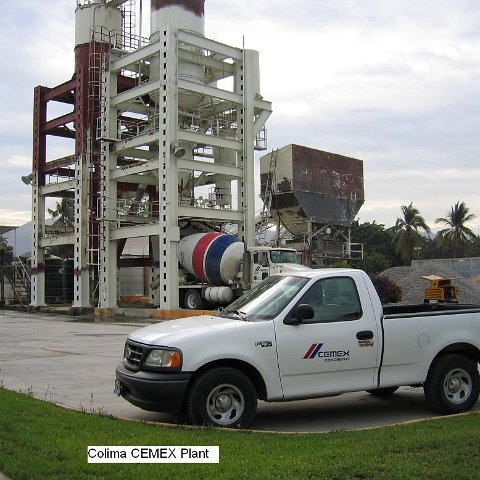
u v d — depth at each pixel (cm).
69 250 6028
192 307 3241
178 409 710
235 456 567
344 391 780
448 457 562
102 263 3497
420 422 752
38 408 766
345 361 780
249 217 3469
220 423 714
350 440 640
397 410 880
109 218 3509
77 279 3722
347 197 4506
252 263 2994
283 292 803
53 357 1480
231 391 726
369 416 842
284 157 4181
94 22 3831
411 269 4141
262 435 669
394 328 812
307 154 4219
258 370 736
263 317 773
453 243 7819
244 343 734
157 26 3559
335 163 4434
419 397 974
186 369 706
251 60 3559
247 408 729
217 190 3928
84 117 3794
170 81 3152
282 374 748
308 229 4241
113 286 3497
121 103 3544
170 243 3092
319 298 789
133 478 498
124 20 3944
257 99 3622
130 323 2955
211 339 723
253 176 3500
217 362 729
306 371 759
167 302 3098
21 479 500
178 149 3077
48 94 4231
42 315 3791
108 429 665
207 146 3641
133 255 4909
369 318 802
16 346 1761
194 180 3834
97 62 3778
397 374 813
